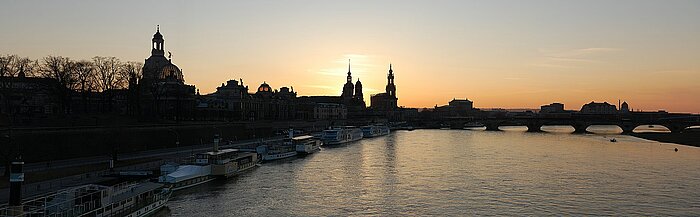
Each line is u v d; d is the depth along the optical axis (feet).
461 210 290.76
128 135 481.05
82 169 351.87
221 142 617.62
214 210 284.00
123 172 344.08
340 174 419.54
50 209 225.35
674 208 295.28
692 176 408.26
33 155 383.24
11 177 218.79
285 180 385.29
